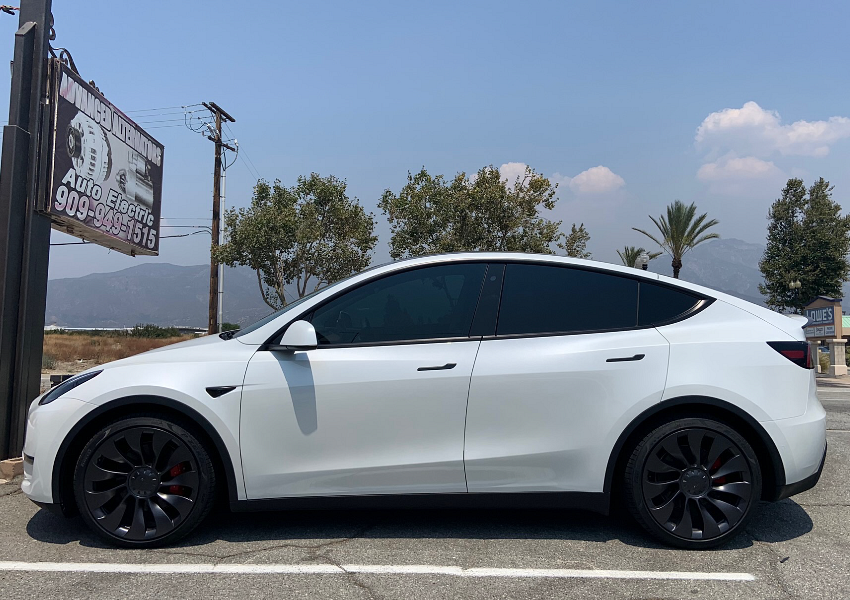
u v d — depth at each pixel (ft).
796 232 124.98
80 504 10.84
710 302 11.80
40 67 17.28
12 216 16.55
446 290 11.74
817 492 14.82
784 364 11.12
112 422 11.14
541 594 9.12
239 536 11.50
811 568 10.16
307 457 10.94
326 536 11.51
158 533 10.78
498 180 69.97
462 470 10.91
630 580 9.64
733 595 9.11
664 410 11.10
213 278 85.92
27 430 11.43
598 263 12.04
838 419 27.53
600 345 11.17
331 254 76.02
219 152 87.10
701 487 10.85
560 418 10.96
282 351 11.18
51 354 66.74
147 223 31.68
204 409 10.78
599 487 10.94
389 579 9.63
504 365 11.01
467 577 9.71
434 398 10.92
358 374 10.97
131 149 29.17
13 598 8.89
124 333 157.17
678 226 102.37
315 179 78.69
